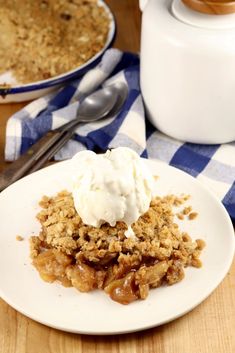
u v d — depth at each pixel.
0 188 0.74
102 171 0.63
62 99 0.89
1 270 0.64
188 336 0.61
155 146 0.82
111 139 0.82
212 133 0.80
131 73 0.89
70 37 0.96
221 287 0.65
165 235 0.65
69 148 0.81
